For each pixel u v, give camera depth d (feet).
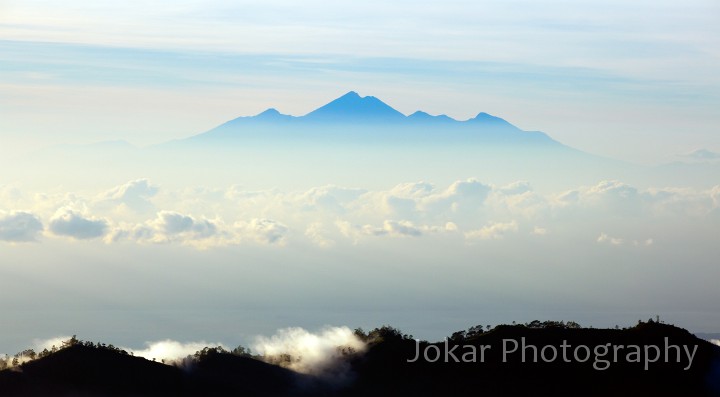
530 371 516.32
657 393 500.33
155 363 504.84
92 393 467.52
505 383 506.48
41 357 497.05
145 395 473.67
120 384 477.77
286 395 494.59
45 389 463.83
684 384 511.40
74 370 481.87
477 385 504.02
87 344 511.40
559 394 495.82
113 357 499.10
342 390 504.84
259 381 505.25
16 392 457.68
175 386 485.97
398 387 506.48
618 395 495.82
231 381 500.74
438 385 505.25
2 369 481.87
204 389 487.61
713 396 502.38
